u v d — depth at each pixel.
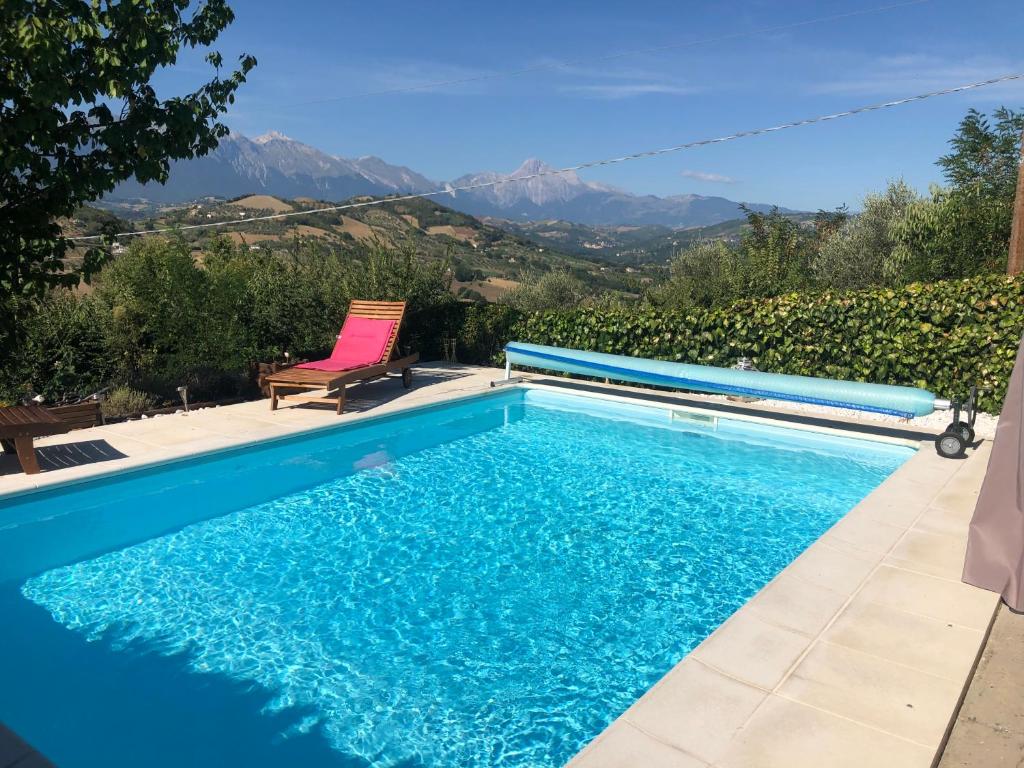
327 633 4.57
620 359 10.90
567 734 3.57
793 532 6.32
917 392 8.23
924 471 7.09
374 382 12.02
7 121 3.34
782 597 4.28
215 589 5.17
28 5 3.15
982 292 9.16
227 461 7.83
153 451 7.45
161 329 10.53
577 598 5.07
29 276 3.88
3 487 6.20
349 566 5.57
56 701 3.82
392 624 4.69
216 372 11.27
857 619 4.00
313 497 7.16
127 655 4.27
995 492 4.34
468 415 10.79
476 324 14.07
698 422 10.31
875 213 18.77
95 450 7.49
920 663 3.54
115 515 6.64
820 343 10.27
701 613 4.86
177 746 3.45
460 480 7.73
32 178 3.59
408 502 7.04
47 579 5.31
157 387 10.45
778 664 3.52
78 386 9.77
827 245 19.84
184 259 10.73
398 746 3.46
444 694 3.91
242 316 11.66
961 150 18.88
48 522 6.41
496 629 4.63
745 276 17.33
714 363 11.24
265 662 4.22
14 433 6.38
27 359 9.20
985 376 9.24
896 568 4.73
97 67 3.66
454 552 5.86
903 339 9.64
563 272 25.73
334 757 3.38
